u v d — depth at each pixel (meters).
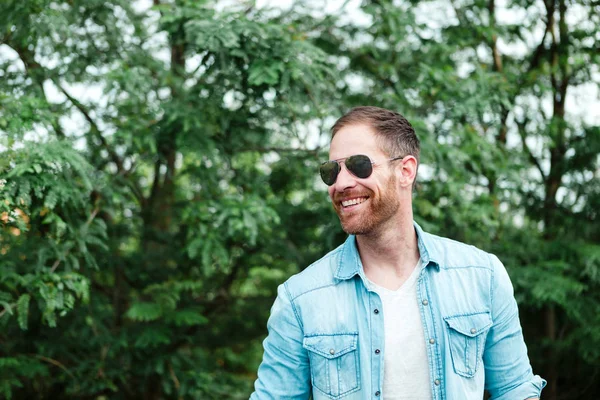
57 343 4.26
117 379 4.57
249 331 5.30
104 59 4.20
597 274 4.39
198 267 4.68
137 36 4.34
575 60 4.59
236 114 4.08
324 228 4.54
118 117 4.17
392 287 1.88
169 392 4.43
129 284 4.70
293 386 1.90
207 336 5.25
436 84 4.30
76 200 3.41
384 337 1.82
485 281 1.89
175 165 4.77
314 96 3.93
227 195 4.17
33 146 3.20
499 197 4.68
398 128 1.86
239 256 4.82
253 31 3.58
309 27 4.49
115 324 4.76
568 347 4.65
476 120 4.62
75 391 4.39
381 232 1.84
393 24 4.16
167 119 4.00
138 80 3.83
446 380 1.80
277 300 1.94
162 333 4.27
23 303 3.29
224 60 3.63
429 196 4.26
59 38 3.75
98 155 4.14
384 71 4.52
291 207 4.82
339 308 1.86
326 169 1.83
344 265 1.89
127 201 4.16
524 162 4.76
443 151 4.03
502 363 1.90
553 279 4.25
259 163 5.06
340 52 4.71
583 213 4.92
